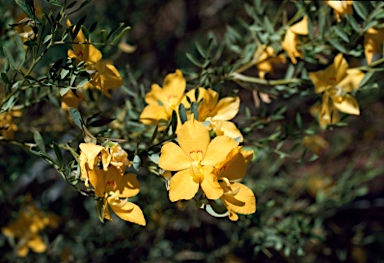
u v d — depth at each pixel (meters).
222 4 0.76
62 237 0.62
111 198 0.36
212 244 0.69
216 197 0.35
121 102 0.51
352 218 0.97
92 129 0.45
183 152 0.35
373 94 0.79
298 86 0.45
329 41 0.43
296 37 0.44
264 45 0.46
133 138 0.43
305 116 0.83
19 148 0.58
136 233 0.61
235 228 0.64
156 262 0.67
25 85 0.40
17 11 0.46
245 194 0.36
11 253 0.64
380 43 0.43
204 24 0.81
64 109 0.43
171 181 0.35
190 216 0.66
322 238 0.53
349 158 0.92
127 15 0.73
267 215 0.63
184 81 0.40
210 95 0.38
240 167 0.36
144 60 0.78
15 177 0.56
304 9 0.44
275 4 0.67
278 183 0.69
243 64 0.47
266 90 0.46
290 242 0.52
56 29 0.36
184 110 0.36
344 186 0.69
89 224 0.65
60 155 0.36
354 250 0.85
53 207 0.69
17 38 0.37
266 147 0.46
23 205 0.58
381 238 0.96
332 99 0.43
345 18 0.43
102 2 0.72
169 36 0.84
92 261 0.64
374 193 1.08
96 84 0.38
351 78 0.43
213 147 0.35
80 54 0.38
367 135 0.91
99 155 0.35
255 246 0.56
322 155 0.90
